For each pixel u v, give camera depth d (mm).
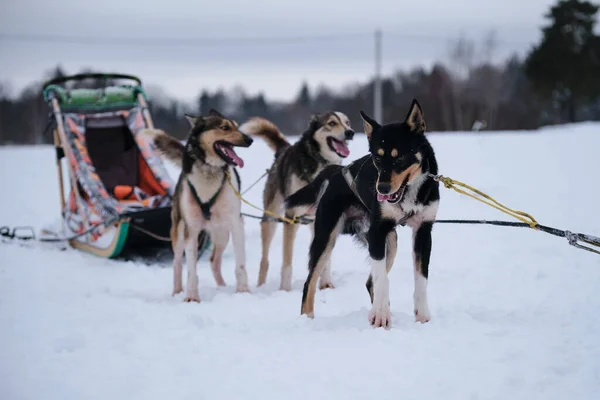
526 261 6301
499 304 4918
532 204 9227
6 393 3381
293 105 51438
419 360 3658
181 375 3598
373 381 3402
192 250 5730
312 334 4238
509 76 46906
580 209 8617
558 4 40062
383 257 4395
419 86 46969
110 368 3723
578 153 15930
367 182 4520
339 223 4852
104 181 8359
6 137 47375
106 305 5230
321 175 5242
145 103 8828
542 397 3158
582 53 40312
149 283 6504
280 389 3352
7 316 4824
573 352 3691
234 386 3406
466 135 23172
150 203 7805
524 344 3844
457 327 4207
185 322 4676
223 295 5625
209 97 50312
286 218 6164
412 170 4215
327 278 5969
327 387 3350
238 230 5918
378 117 32656
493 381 3348
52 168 18312
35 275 6375
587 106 44562
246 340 4184
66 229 8328
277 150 7055
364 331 4168
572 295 5012
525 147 17719
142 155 8391
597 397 3137
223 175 5789
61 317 4824
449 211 9172
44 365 3789
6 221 10570
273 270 6961
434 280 5785
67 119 8461
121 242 7344
